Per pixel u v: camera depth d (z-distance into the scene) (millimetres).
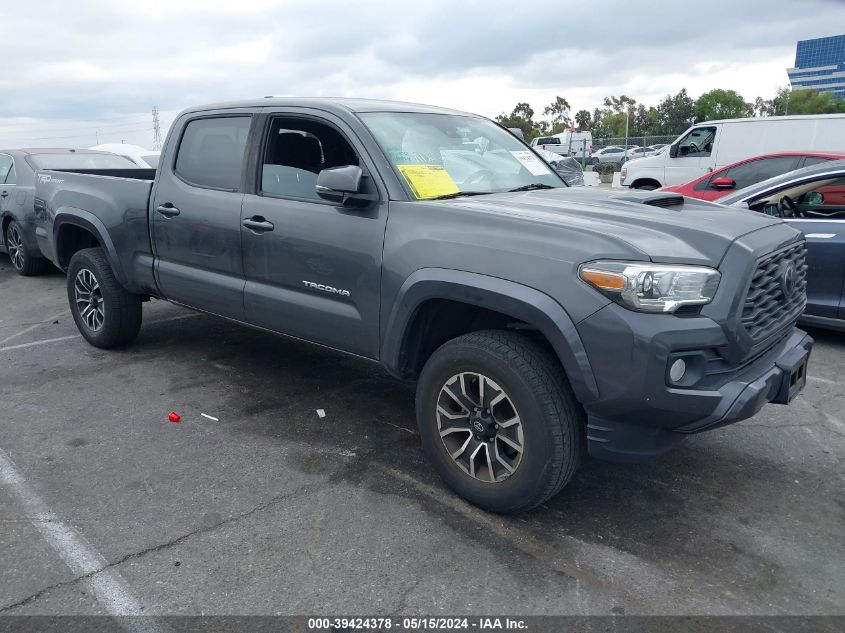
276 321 4031
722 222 3139
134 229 4852
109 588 2646
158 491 3373
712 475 3576
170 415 4195
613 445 2838
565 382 2904
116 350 5574
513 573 2752
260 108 4152
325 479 3498
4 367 5203
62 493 3346
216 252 4273
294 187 3896
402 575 2736
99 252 5344
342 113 3750
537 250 2869
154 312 6746
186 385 4801
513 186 4039
